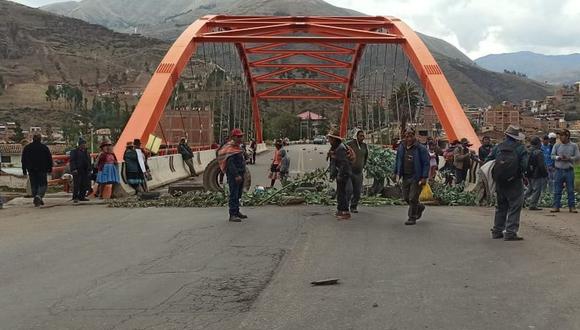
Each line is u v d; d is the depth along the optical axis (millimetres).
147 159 22641
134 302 6582
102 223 12727
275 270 7996
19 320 6023
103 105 118375
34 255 9352
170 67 27406
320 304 6371
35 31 174000
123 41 183375
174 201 16297
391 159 16828
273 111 123750
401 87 48281
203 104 59062
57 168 23031
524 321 5762
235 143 12641
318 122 123625
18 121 108062
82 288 7238
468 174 20312
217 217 13258
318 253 9062
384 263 8352
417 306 6273
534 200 15641
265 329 5598
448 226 11852
